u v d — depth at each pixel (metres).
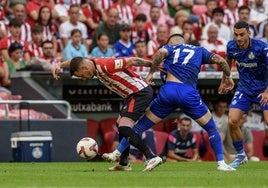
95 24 53.84
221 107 48.34
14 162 40.78
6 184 24.45
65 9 53.00
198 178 26.56
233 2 57.00
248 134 47.47
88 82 47.75
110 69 29.33
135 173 29.33
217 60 30.28
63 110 45.50
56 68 29.64
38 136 41.25
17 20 48.09
